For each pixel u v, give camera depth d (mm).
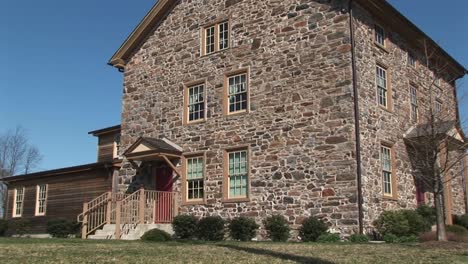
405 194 17734
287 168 16438
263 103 17469
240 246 11672
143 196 17891
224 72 18875
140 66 22094
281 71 17188
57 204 24297
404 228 14953
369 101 16281
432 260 8570
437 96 22359
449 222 18656
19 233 24219
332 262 7984
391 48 18531
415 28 19094
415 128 19062
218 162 18391
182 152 19641
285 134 16703
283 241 15312
